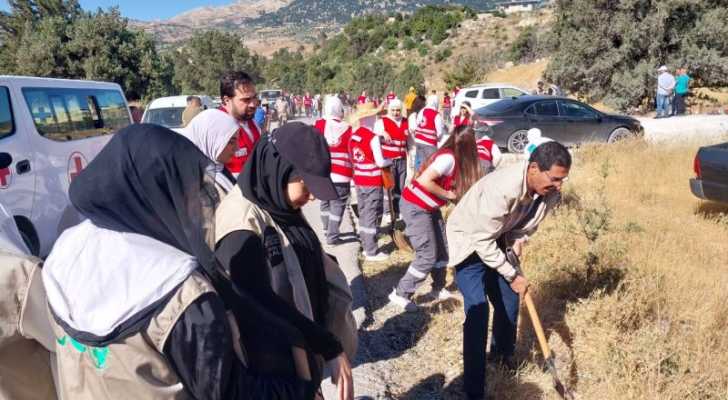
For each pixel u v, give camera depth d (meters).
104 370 1.25
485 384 3.46
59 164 6.24
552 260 4.88
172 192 1.36
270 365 1.57
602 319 3.96
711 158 7.04
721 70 22.08
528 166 3.03
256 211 1.75
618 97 23.39
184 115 7.52
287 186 1.80
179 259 1.31
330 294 2.14
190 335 1.25
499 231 3.13
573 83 25.44
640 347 3.47
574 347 3.85
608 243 4.91
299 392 1.57
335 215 6.48
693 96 23.81
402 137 7.10
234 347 1.44
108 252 1.31
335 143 6.12
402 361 3.94
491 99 20.23
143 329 1.23
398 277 5.57
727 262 5.66
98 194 1.33
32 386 1.53
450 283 5.32
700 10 22.45
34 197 5.77
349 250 6.33
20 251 1.79
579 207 6.70
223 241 1.66
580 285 4.58
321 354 1.73
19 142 5.67
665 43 22.95
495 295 3.61
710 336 3.69
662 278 4.59
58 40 28.06
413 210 4.41
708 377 3.26
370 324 4.52
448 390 3.58
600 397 3.29
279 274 1.71
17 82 5.89
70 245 1.38
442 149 4.22
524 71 42.22
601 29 23.66
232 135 3.27
